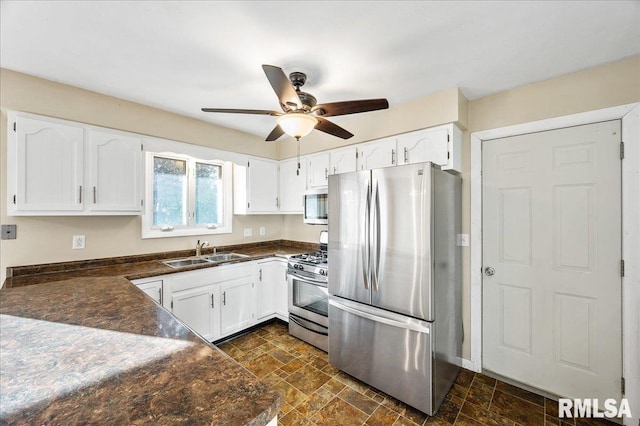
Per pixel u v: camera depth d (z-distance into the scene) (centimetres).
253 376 79
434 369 182
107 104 228
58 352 91
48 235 216
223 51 168
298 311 288
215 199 342
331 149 304
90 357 88
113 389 72
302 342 283
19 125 187
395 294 196
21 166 188
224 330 277
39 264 212
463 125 228
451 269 216
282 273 318
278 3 129
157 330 108
